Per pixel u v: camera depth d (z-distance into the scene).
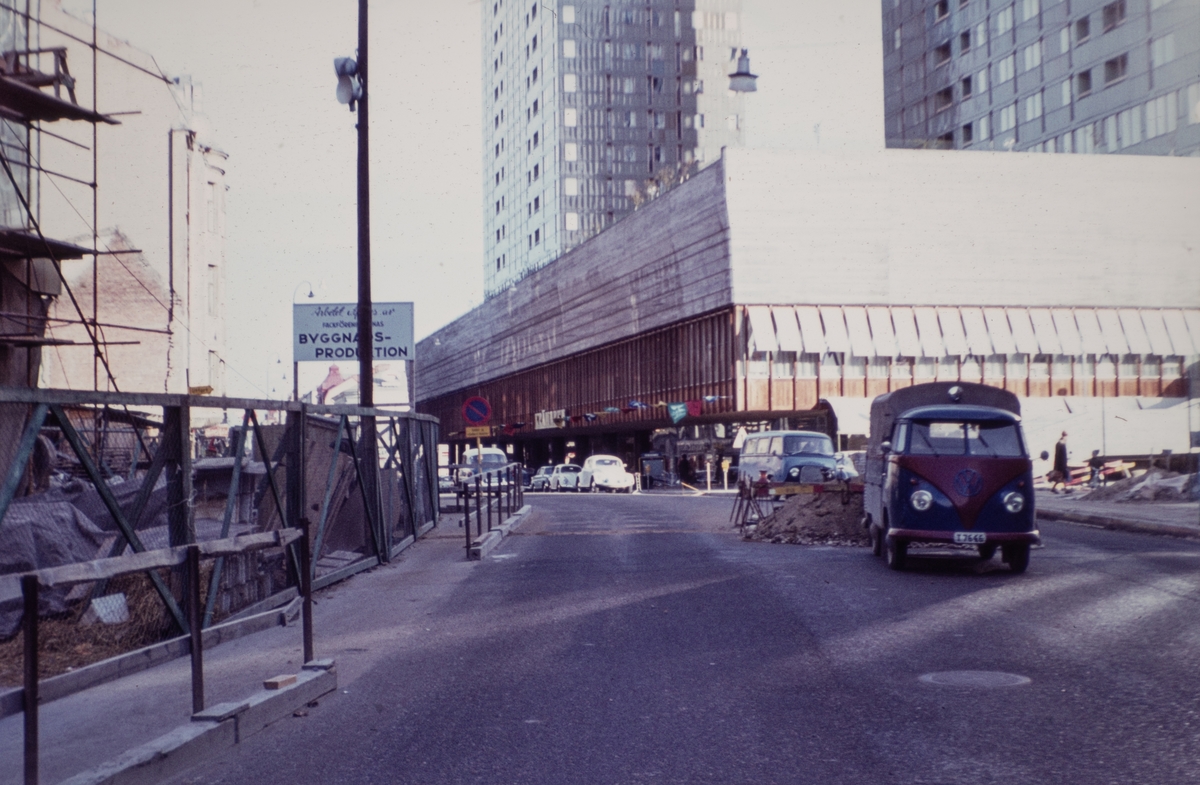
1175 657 7.95
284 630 10.49
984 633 9.26
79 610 7.89
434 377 129.25
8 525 7.58
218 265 44.50
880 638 9.12
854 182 54.75
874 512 16.06
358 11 18.36
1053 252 56.41
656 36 113.88
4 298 21.12
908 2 83.69
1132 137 61.66
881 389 55.50
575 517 27.77
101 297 35.91
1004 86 72.75
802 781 5.23
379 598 12.72
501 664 8.47
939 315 55.41
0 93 20.31
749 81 53.00
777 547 17.98
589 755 5.80
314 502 14.12
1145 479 27.66
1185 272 57.53
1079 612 10.23
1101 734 5.95
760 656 8.45
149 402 8.68
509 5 127.75
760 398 54.38
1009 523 13.81
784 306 54.31
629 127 113.00
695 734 6.18
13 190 21.70
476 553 17.00
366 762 5.80
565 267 78.81
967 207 55.62
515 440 104.38
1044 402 50.56
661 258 62.16
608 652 8.81
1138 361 57.56
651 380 66.12
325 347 24.34
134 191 37.75
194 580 6.38
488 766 5.66
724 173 53.38
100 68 36.03
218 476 11.59
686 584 13.01
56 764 5.64
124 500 8.99
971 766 5.41
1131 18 61.56
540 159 116.44
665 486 64.44
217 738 6.06
